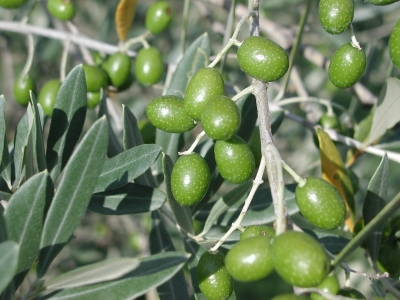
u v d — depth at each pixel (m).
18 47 0.75
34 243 0.24
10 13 0.69
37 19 0.70
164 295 0.30
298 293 0.23
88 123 0.72
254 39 0.26
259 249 0.22
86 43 0.47
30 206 0.23
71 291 0.24
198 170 0.27
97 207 0.29
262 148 0.25
